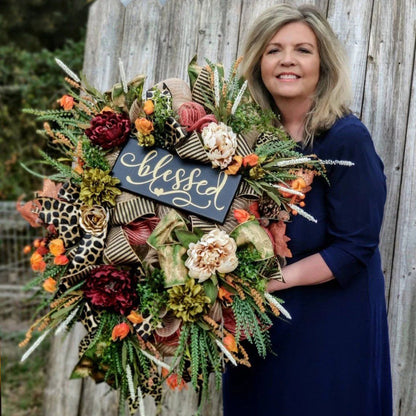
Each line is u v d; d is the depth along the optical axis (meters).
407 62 2.31
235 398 2.07
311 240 1.93
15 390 3.36
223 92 1.83
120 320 1.70
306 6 1.97
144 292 1.66
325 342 1.92
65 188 1.78
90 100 1.90
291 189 1.74
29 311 4.06
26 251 1.80
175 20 2.56
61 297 1.69
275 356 1.97
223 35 2.51
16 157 4.81
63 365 2.75
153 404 2.63
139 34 2.60
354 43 2.36
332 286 1.93
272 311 1.81
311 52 1.93
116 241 1.69
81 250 1.68
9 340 3.82
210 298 1.67
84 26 5.50
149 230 1.75
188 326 1.69
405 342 2.36
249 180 1.77
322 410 1.93
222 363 1.79
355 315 1.92
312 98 1.97
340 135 1.89
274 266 1.81
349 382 1.92
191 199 1.74
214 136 1.72
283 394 1.96
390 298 2.36
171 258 1.67
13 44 5.13
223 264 1.66
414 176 2.32
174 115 1.81
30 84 4.48
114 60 2.63
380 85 2.34
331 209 1.90
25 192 4.81
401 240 2.35
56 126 2.50
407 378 2.36
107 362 1.73
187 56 2.55
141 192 1.75
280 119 2.04
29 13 5.52
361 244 1.87
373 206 1.88
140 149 1.80
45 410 2.78
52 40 5.60
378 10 2.33
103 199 1.74
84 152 1.77
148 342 1.71
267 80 1.98
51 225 1.76
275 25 1.92
